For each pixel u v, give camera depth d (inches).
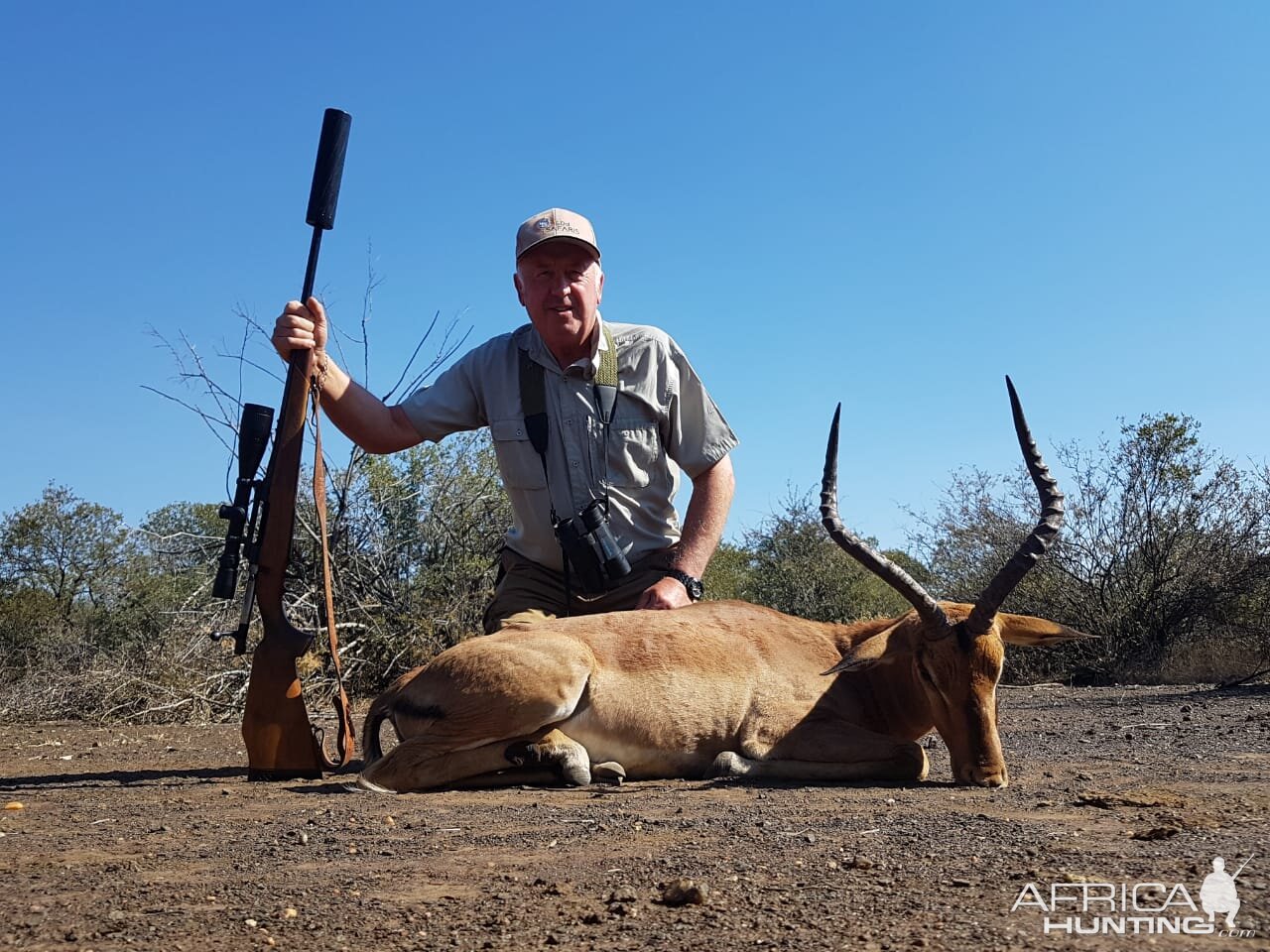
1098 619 186.7
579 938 35.9
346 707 74.7
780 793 65.4
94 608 213.6
